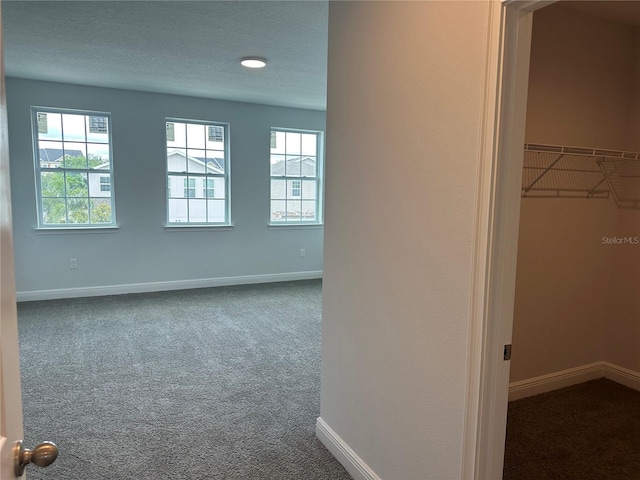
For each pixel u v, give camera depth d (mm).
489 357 1362
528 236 2793
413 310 1653
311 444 2377
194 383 3104
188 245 5789
